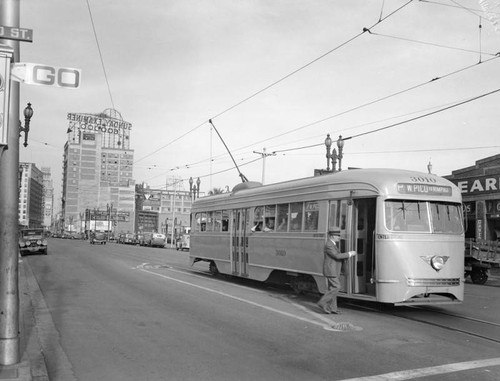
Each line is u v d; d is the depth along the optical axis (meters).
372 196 10.98
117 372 6.39
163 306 11.56
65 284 15.95
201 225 20.19
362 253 11.52
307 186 13.17
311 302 12.57
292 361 6.93
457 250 11.20
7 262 5.91
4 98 5.64
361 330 9.09
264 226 15.27
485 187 28.36
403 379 6.11
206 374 6.30
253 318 10.18
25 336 7.85
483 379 6.13
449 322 10.17
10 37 5.88
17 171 6.02
